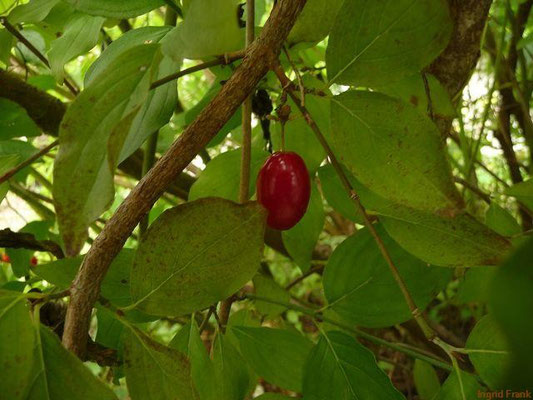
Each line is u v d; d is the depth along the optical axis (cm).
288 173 8
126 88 6
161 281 7
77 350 6
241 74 6
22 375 6
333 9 9
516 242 10
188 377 7
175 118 15
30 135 13
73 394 6
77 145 6
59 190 6
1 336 6
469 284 10
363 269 9
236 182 10
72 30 10
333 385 9
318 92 7
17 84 14
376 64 8
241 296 10
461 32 11
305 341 10
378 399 8
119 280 9
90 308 6
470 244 8
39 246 10
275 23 6
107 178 5
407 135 7
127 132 5
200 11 5
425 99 11
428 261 8
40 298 6
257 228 7
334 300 9
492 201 11
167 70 9
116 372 10
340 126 7
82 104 6
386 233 9
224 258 7
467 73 12
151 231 7
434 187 7
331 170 9
